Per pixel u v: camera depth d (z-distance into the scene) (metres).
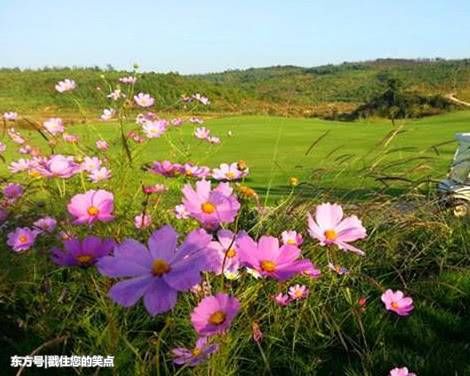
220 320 1.03
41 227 1.88
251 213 3.23
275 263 1.10
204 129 3.33
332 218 1.32
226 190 1.31
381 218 3.46
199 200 1.23
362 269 3.03
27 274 2.15
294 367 2.23
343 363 2.34
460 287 3.20
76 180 2.60
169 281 0.97
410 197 3.60
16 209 2.23
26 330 2.13
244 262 1.08
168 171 1.88
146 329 2.12
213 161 15.62
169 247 1.06
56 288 2.08
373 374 2.26
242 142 23.30
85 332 2.09
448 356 2.45
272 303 2.20
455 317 2.89
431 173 4.03
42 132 2.76
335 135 26.61
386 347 2.46
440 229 3.56
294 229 2.90
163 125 2.78
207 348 1.25
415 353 2.46
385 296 2.08
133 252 1.05
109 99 2.98
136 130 2.83
